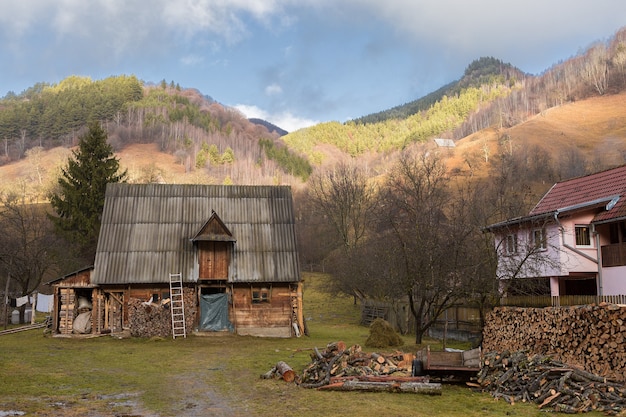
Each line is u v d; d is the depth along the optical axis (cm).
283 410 1268
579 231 2958
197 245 3133
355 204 6425
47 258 5031
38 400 1312
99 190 5194
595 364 1595
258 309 3117
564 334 1773
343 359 1642
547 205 3425
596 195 3094
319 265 7881
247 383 1602
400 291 3828
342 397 1411
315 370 1636
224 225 3114
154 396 1403
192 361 2045
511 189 6519
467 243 2866
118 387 1511
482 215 4003
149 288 3033
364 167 17800
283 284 3172
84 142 5250
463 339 3064
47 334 3003
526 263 2652
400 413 1250
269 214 3412
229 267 3109
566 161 13225
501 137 17488
